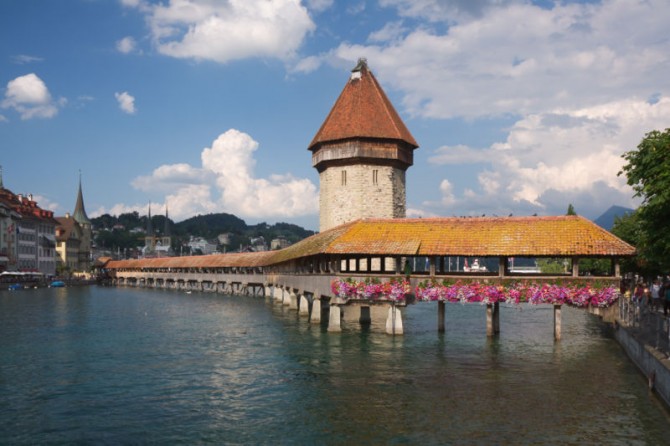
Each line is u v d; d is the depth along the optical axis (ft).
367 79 211.00
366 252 102.78
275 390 72.49
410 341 106.73
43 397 70.85
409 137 214.69
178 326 141.49
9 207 371.97
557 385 72.18
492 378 76.43
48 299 251.39
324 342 106.83
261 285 259.39
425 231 105.50
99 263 465.47
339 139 201.87
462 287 99.45
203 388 74.33
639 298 100.42
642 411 61.16
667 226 84.48
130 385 76.48
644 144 86.84
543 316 153.89
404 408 63.62
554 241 96.89
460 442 53.31
